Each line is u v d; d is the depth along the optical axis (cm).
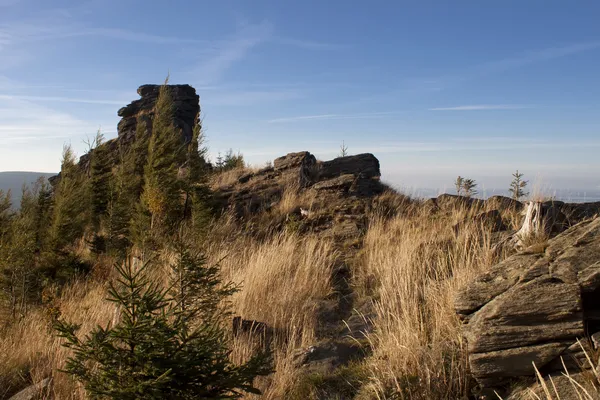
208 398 310
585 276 379
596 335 356
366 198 1381
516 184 1095
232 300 719
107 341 305
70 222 1475
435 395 399
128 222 1605
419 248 804
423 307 563
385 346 504
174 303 490
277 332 631
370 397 427
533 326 375
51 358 621
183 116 3534
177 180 1465
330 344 567
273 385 483
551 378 347
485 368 377
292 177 1583
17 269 1073
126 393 288
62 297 1061
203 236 1142
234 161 2516
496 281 438
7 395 571
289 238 1063
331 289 802
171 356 312
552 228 658
